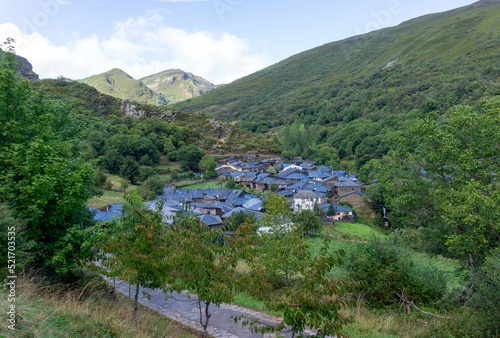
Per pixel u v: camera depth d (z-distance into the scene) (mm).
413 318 9562
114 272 6957
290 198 66625
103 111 112375
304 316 5137
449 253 13883
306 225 40375
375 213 58000
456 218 12609
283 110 187375
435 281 11523
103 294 10562
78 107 96562
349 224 52125
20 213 8820
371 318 9562
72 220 11305
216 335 8562
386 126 104188
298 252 6664
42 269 9781
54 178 9359
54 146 10883
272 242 10188
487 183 13695
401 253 12078
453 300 11133
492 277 7680
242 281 5715
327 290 5086
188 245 5719
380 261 11594
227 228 6285
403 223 16766
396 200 15445
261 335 8531
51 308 6453
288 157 110875
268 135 146250
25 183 9297
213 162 84688
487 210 11445
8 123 10273
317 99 181875
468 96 101375
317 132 129250
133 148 80250
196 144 110188
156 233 6801
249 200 57938
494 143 13547
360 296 11297
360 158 93625
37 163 9539
